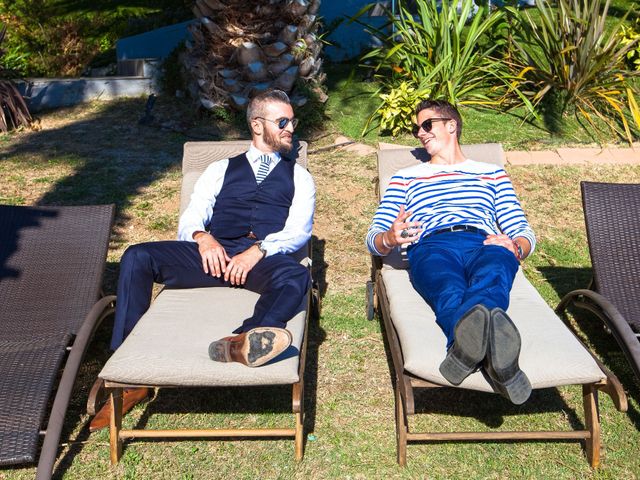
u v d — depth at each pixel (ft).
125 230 18.28
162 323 11.11
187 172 15.29
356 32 33.06
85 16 45.01
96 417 11.48
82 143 23.81
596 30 24.29
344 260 17.07
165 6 46.75
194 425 11.58
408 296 12.09
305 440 11.18
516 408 11.95
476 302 10.29
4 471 10.52
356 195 19.99
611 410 11.85
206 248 12.23
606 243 13.47
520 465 10.64
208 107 25.03
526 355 10.14
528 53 26.63
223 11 23.97
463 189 13.21
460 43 26.14
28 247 13.33
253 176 13.41
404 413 10.48
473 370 9.73
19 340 11.71
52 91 27.68
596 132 23.90
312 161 22.18
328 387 12.50
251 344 9.76
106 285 16.02
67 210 13.73
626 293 12.96
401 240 12.29
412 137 23.73
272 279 11.66
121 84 28.09
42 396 10.30
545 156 22.15
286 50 24.18
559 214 19.01
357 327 14.32
